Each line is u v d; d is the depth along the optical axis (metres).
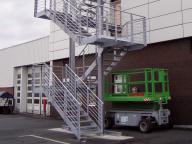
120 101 15.84
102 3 16.97
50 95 14.56
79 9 14.75
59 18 15.03
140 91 16.53
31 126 17.77
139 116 14.82
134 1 17.84
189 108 15.27
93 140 12.48
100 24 13.47
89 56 20.72
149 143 11.76
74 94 14.23
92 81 15.98
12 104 29.22
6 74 32.09
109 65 15.15
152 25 16.84
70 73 14.79
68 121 13.20
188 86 15.36
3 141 12.73
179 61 15.78
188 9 15.41
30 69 29.20
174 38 15.88
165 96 15.00
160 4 16.58
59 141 12.55
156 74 16.09
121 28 16.47
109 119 16.09
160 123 14.53
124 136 13.27
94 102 15.30
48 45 25.55
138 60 17.59
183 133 13.84
